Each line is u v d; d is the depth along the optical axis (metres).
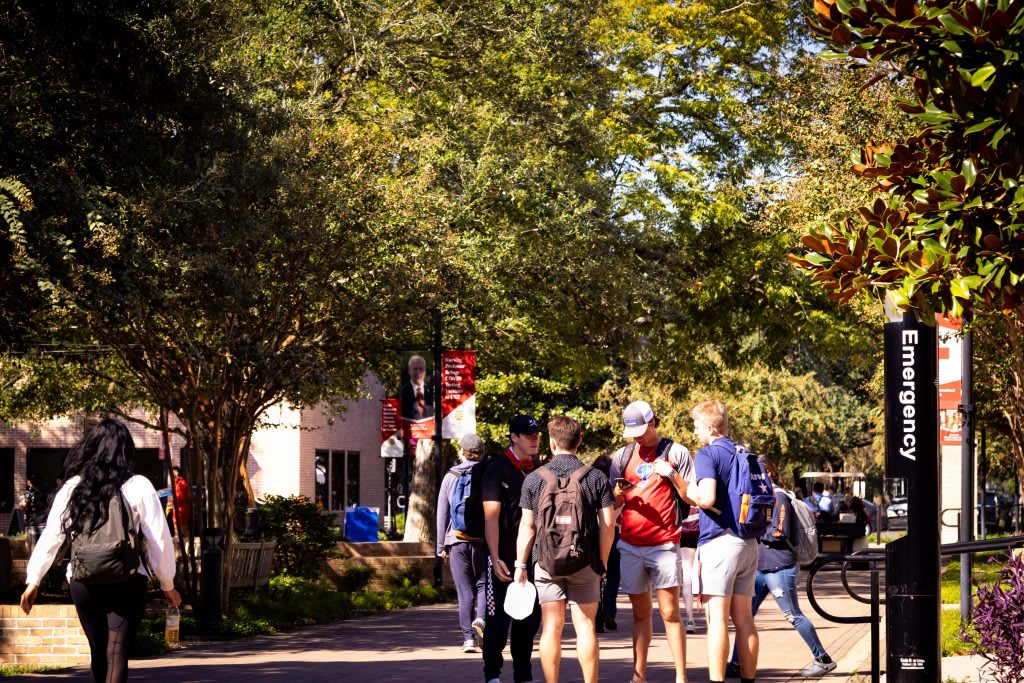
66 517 8.40
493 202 25.36
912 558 7.73
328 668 13.09
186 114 16.03
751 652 10.40
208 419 18.06
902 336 7.68
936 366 7.69
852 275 5.93
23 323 15.00
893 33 5.33
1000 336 18.66
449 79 26.80
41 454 43.56
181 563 18.59
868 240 5.88
